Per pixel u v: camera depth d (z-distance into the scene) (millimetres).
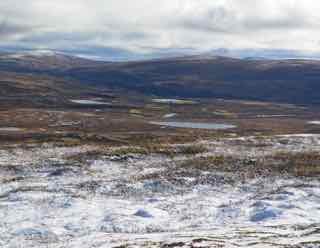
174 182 41062
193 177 43375
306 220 27672
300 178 42094
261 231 24141
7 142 74125
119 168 50000
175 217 29359
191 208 31766
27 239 23719
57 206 31922
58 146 65938
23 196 35281
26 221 27844
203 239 21250
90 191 37969
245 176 43531
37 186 40531
